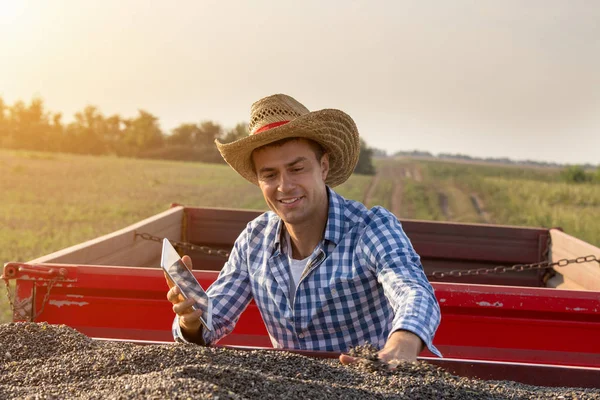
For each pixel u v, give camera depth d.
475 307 3.01
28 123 83.81
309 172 2.32
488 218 21.62
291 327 2.43
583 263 4.79
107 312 3.15
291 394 1.68
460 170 71.88
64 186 26.22
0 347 2.09
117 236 4.26
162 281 3.09
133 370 1.87
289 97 2.44
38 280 3.08
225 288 2.54
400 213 22.56
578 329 3.01
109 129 85.31
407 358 1.92
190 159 77.00
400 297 2.07
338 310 2.37
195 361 1.92
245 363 1.96
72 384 1.76
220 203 21.41
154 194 24.16
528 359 3.03
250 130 2.48
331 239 2.32
